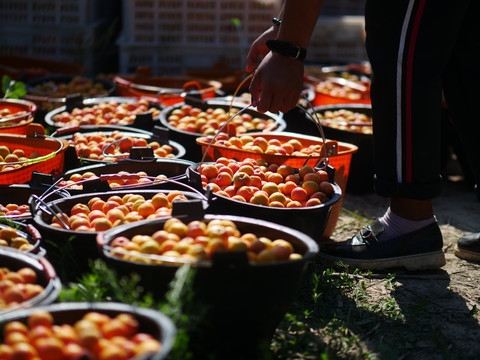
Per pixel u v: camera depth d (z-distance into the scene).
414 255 2.70
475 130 2.63
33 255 1.81
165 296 1.70
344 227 3.29
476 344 2.11
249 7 6.02
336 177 3.02
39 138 3.09
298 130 4.38
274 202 2.37
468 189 4.10
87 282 1.79
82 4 6.07
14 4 6.11
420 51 2.35
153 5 5.97
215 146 2.95
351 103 4.84
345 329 2.15
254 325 1.76
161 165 2.90
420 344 2.09
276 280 1.70
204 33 6.07
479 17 2.47
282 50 2.26
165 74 6.12
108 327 1.43
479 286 2.59
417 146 2.48
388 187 2.56
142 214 2.24
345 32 6.69
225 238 1.87
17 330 1.42
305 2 2.24
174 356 1.49
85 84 4.95
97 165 2.86
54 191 2.41
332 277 2.57
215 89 4.77
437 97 2.45
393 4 2.33
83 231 1.97
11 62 5.79
